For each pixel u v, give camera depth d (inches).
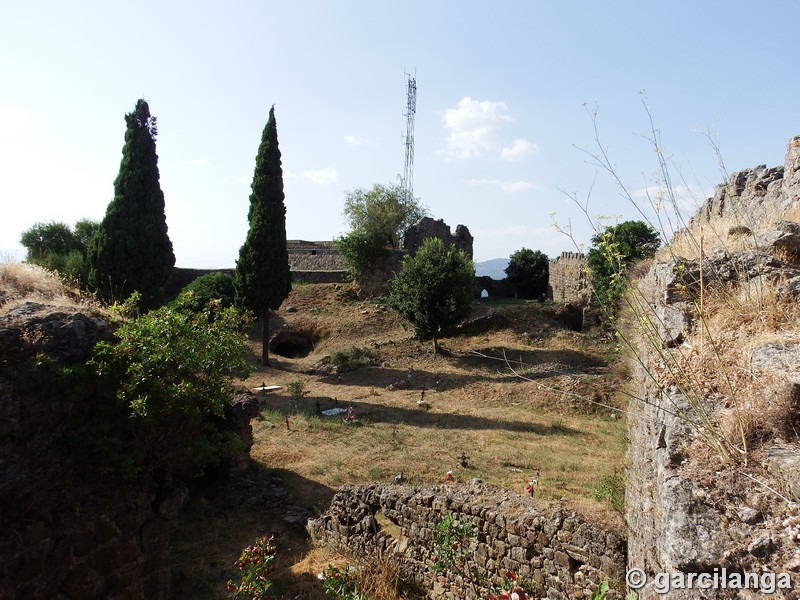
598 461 516.4
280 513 410.6
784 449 104.9
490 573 253.1
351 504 335.0
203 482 452.8
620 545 213.9
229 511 413.7
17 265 333.1
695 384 132.8
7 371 237.1
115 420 268.5
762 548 88.6
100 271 872.3
